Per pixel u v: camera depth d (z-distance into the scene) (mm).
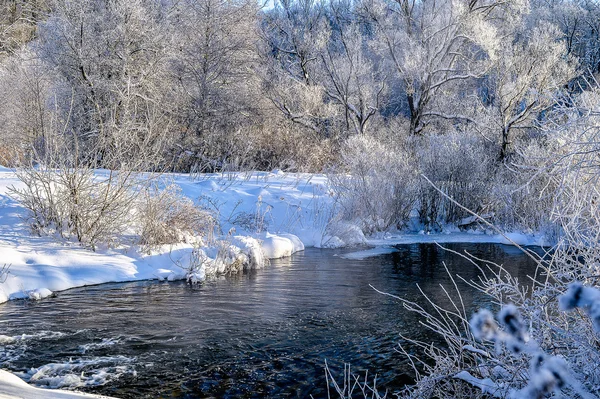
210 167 22500
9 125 21812
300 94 27047
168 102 23844
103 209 10875
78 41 21734
